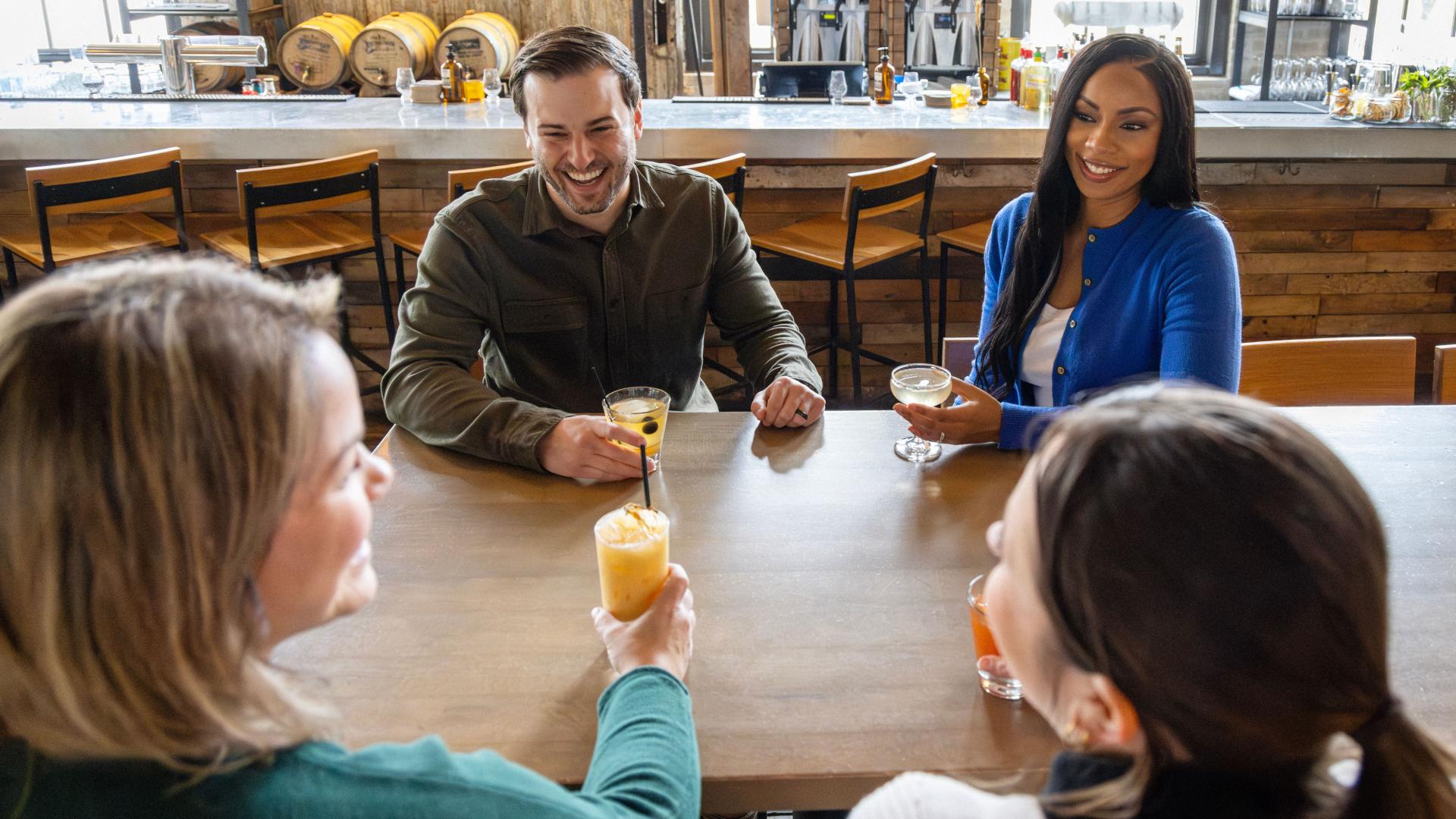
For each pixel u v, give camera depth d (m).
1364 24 4.59
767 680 1.24
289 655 1.29
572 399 2.28
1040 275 2.09
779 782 1.10
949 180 3.93
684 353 2.34
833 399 4.09
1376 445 1.80
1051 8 5.85
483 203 2.11
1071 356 2.07
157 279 0.64
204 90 5.04
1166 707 0.59
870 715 1.18
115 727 0.62
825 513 1.61
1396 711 0.59
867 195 3.38
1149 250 1.98
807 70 4.39
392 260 4.06
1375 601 0.57
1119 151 1.91
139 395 0.59
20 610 0.60
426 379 1.92
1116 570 0.59
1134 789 0.64
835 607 1.38
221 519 0.62
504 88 5.02
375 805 0.71
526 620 1.36
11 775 0.65
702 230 2.26
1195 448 0.58
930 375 1.88
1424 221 3.94
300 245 3.64
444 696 1.22
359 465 0.76
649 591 1.27
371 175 3.56
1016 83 4.22
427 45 5.14
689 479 1.72
